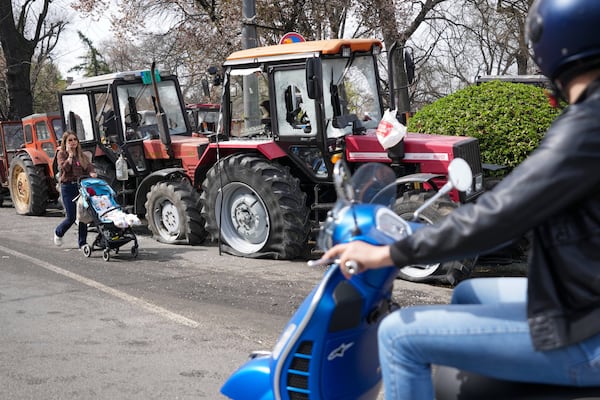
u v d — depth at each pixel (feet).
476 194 23.11
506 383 6.55
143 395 12.78
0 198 49.55
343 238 7.29
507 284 7.50
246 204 26.94
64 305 19.60
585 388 6.10
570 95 5.97
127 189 35.42
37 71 102.78
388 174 8.39
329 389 7.94
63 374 13.92
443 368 6.93
